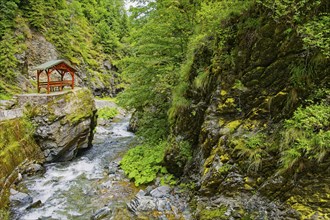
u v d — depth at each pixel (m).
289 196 5.23
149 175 10.03
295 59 5.93
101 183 10.53
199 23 10.38
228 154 6.75
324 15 5.50
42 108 13.95
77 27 41.44
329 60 5.37
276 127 6.10
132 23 12.53
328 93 5.31
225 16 7.85
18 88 22.67
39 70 16.58
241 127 6.83
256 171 6.04
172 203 7.81
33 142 13.20
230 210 6.03
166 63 11.97
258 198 5.76
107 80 41.38
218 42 8.00
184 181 8.67
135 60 12.34
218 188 6.71
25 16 28.56
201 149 8.12
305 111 5.33
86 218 7.94
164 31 11.41
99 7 53.59
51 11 33.34
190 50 9.65
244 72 7.12
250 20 7.04
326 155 4.94
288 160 5.35
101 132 21.14
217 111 7.64
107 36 47.84
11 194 9.27
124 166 11.67
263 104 6.53
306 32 5.45
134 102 12.80
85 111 15.59
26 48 26.23
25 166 11.63
